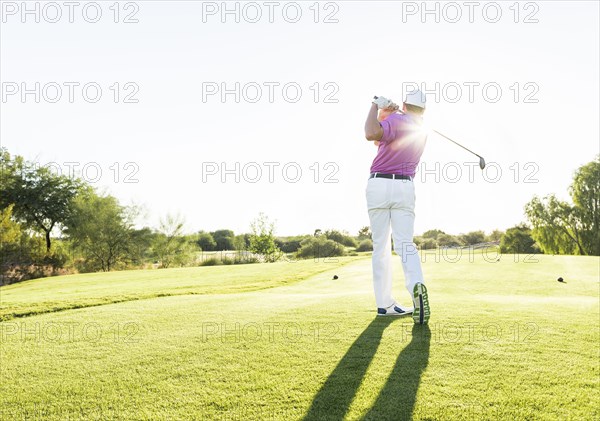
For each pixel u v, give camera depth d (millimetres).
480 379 2719
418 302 3963
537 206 39469
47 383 2918
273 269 14734
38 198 30000
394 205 4301
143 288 9703
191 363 3148
